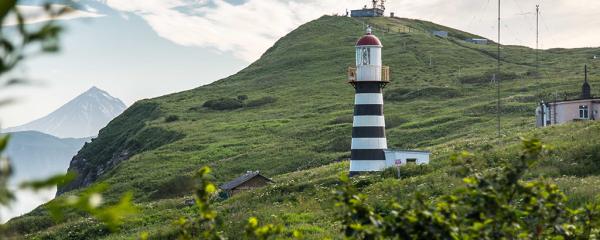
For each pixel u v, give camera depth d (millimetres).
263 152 117562
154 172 110000
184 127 154250
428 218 11312
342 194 12133
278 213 45312
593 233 14164
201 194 11648
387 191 47438
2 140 4703
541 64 199875
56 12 4473
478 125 116125
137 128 171125
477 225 11469
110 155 165000
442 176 48125
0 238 5289
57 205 5137
